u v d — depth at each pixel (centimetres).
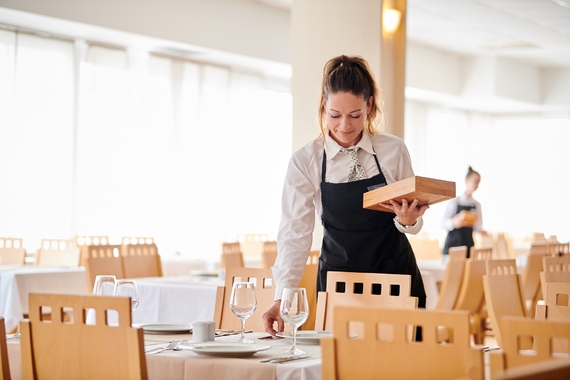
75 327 209
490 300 448
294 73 626
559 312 276
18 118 792
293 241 291
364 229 292
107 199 870
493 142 1438
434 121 1327
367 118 294
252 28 930
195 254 962
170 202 935
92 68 854
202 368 214
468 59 1262
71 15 761
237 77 1012
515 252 1077
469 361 167
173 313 500
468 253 811
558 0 879
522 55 1238
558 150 1415
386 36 604
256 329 338
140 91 899
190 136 955
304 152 295
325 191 292
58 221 827
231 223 1005
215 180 984
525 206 1434
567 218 1415
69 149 833
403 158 293
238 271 346
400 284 281
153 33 830
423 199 267
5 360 221
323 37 614
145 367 201
